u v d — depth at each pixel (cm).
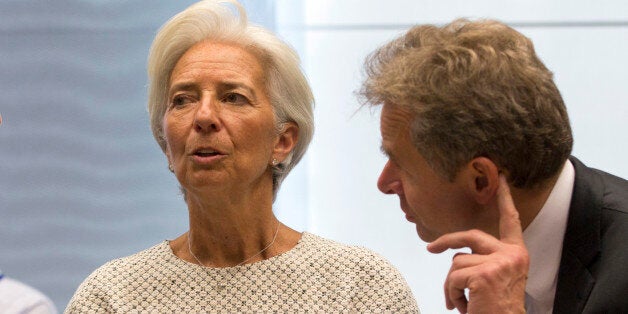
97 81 468
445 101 185
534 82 184
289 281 244
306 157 455
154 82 248
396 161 197
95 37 468
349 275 246
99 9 469
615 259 185
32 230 463
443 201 195
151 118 252
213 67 238
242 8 250
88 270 462
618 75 456
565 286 191
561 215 194
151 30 469
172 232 462
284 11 461
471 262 181
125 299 241
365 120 457
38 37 470
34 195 464
